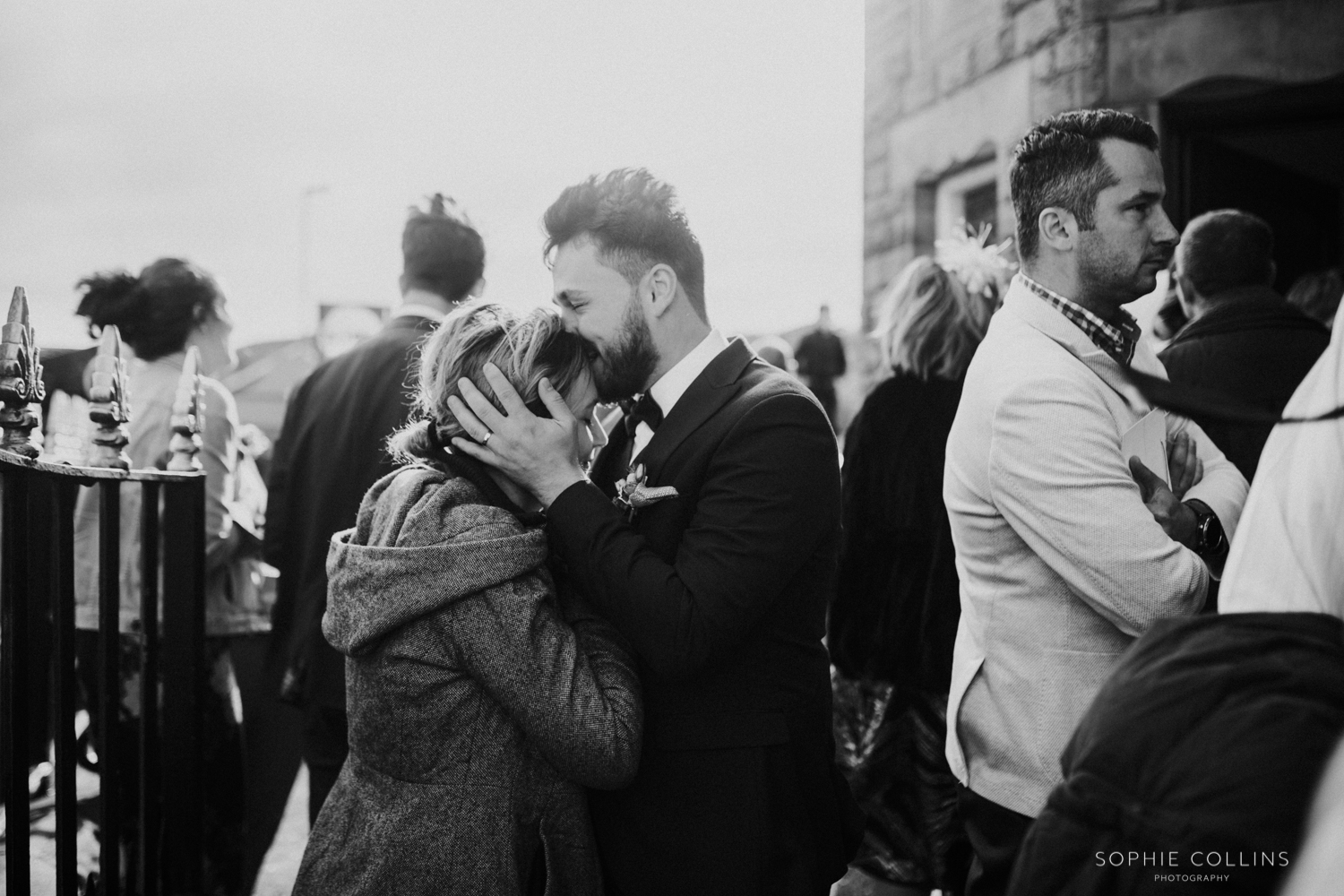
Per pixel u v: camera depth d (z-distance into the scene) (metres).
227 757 3.15
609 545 1.66
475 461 1.77
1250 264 2.65
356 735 1.68
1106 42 5.58
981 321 2.94
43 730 3.27
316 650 2.80
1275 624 0.95
